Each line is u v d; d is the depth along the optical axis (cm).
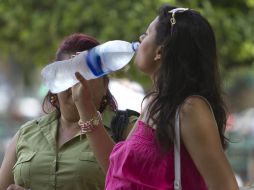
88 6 1192
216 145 480
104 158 566
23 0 1286
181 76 495
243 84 3125
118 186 502
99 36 1177
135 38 1147
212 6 1225
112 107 629
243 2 1235
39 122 644
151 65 519
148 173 495
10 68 4050
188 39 500
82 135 614
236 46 1215
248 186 734
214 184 477
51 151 617
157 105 496
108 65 550
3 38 1358
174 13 507
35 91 3975
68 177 603
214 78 504
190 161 492
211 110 491
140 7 1155
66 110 621
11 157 645
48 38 1274
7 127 3011
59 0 1233
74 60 552
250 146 1609
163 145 488
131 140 507
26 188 619
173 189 491
